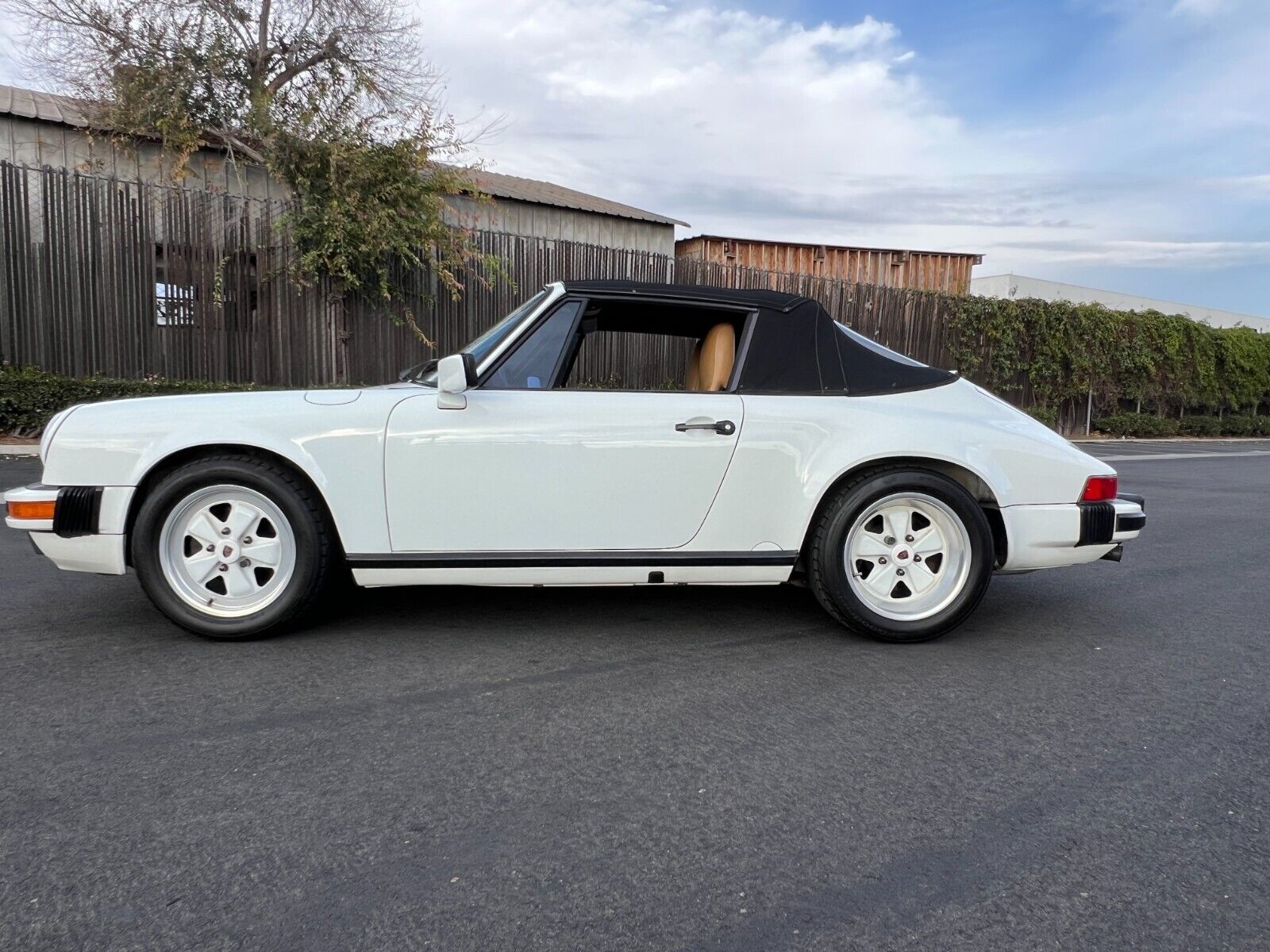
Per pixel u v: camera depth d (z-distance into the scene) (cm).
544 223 1530
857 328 1427
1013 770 238
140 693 274
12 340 858
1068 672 322
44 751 231
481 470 318
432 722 259
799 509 335
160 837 191
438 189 1047
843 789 223
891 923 168
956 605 341
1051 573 501
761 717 270
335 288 998
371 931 161
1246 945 164
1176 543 604
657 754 241
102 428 309
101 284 894
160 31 1062
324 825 198
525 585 330
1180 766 243
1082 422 1738
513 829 199
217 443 309
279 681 288
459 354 320
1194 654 348
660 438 326
